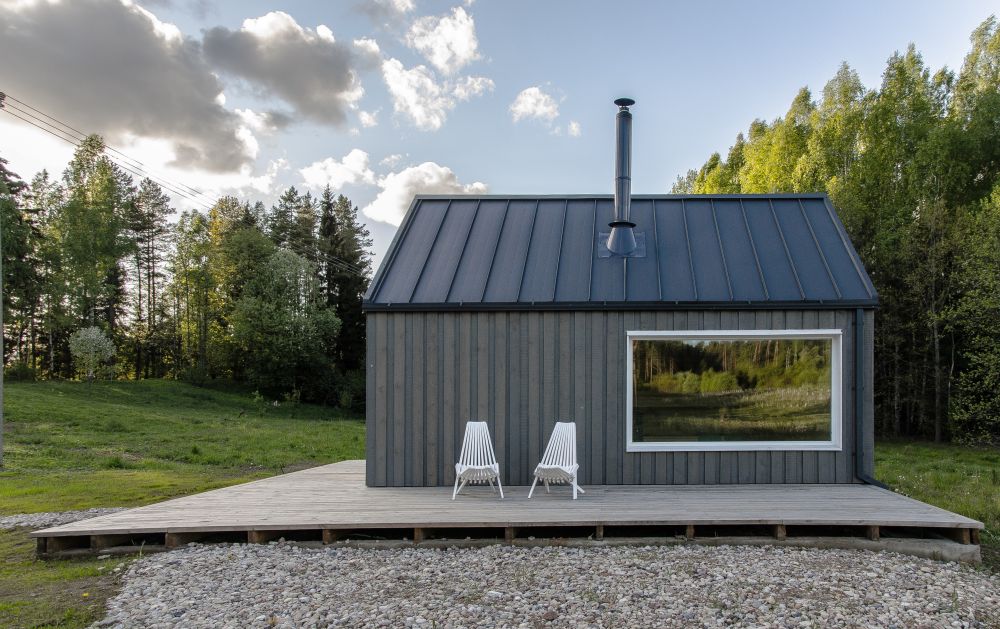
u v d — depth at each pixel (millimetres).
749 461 7383
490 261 8227
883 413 21859
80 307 32594
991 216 17781
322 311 37281
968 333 19375
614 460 7402
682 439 7430
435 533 5926
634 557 5199
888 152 22250
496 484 7422
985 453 16766
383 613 4031
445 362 7484
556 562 5090
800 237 8375
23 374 28438
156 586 4609
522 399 7449
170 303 42812
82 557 5566
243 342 34250
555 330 7480
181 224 39469
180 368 39594
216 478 10398
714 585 4504
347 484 7695
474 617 3955
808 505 6129
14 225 28703
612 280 7785
